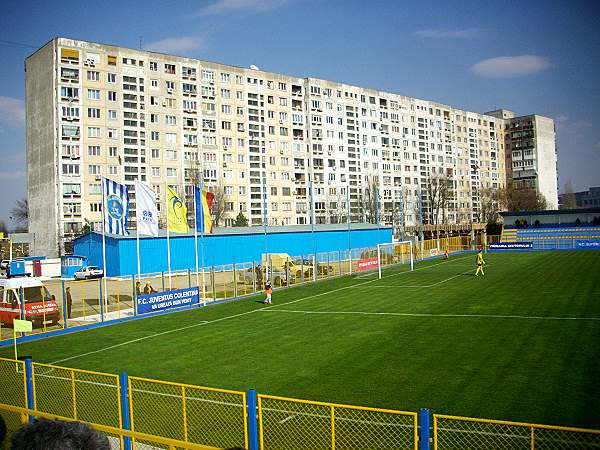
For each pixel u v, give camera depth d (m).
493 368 17.00
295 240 71.81
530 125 137.00
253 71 89.69
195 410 13.91
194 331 26.61
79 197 70.06
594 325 22.78
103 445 3.57
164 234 58.97
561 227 87.19
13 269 58.12
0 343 25.16
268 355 20.45
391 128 112.31
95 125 71.62
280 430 12.29
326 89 100.56
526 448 10.76
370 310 30.23
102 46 72.50
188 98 81.00
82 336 26.59
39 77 72.56
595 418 12.42
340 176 102.12
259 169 90.06
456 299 32.62
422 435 8.50
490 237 90.25
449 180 113.31
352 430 12.15
